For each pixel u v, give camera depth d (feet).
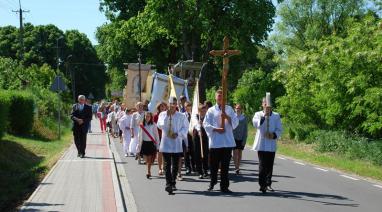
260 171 40.86
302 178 50.16
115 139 104.58
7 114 66.23
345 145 74.59
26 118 83.97
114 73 185.16
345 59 74.59
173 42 143.33
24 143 72.69
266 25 128.77
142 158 64.95
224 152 40.81
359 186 45.39
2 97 65.87
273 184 45.88
